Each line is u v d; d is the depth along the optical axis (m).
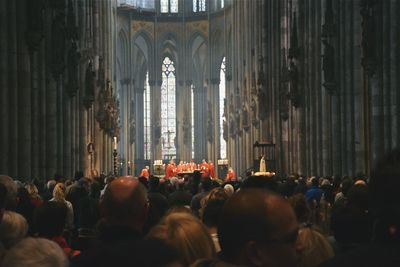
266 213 3.97
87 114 46.06
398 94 25.55
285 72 48.31
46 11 30.94
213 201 9.21
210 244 5.77
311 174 39.88
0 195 8.08
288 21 49.03
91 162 47.41
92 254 3.16
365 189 9.74
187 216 5.98
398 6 25.33
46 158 30.91
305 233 6.68
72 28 34.16
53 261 4.26
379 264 3.93
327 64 33.00
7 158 24.95
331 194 19.67
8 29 24.98
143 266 3.06
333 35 32.81
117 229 6.73
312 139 39.72
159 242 3.17
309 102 40.44
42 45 30.31
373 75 26.39
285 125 49.97
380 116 26.23
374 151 26.27
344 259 4.03
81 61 44.94
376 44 26.22
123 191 6.80
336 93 33.16
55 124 31.19
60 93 34.50
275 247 3.96
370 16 25.98
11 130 25.09
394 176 4.04
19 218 8.18
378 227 4.07
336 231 7.98
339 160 33.22
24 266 4.20
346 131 32.09
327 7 32.72
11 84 25.08
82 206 14.34
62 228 8.67
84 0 48.69
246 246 3.98
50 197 19.00
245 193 4.09
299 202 9.80
